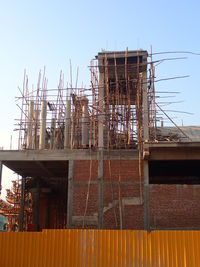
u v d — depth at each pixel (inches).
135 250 560.1
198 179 1161.4
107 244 569.0
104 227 872.3
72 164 924.6
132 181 894.4
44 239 587.8
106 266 561.6
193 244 550.3
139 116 957.8
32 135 997.8
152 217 860.0
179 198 865.5
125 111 994.1
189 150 883.4
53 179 1264.8
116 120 984.3
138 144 930.7
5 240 594.2
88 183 906.1
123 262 558.9
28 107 1036.5
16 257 586.6
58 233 586.6
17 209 1403.8
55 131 1044.5
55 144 1018.7
